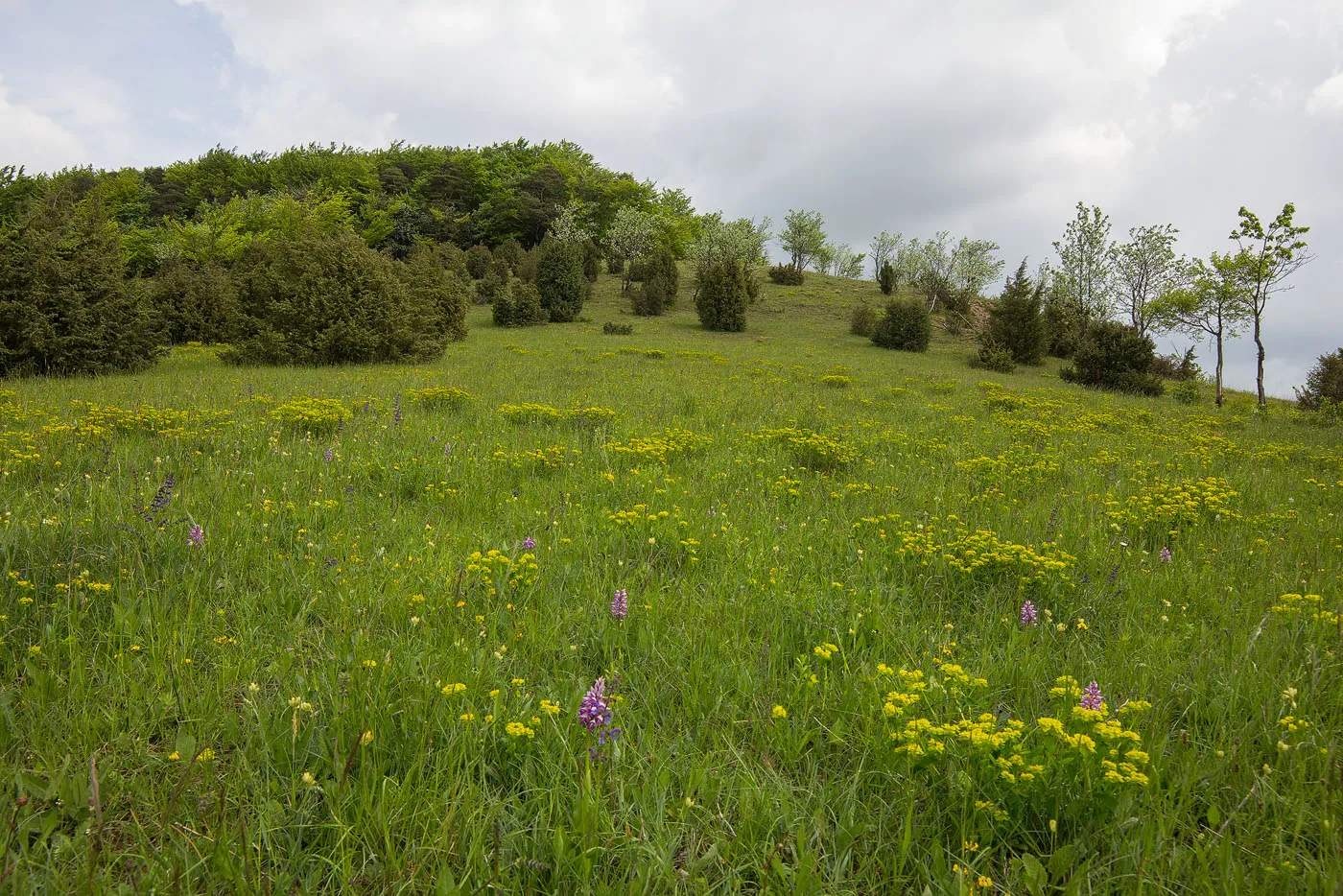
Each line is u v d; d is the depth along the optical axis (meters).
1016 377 30.89
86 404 10.84
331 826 2.27
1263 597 4.72
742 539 5.61
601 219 86.94
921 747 2.54
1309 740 2.84
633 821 2.46
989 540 5.48
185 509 5.22
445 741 2.74
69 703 2.86
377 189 87.81
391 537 5.28
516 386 16.48
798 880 2.11
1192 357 37.28
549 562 4.83
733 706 3.17
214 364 20.97
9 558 3.91
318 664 3.31
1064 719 2.94
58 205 18.22
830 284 63.88
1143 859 2.21
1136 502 7.14
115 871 2.16
